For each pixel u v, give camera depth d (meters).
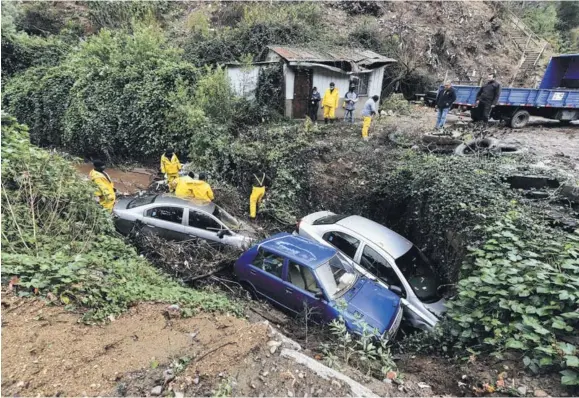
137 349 3.64
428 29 20.97
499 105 12.39
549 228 5.85
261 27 17.09
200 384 3.33
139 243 7.31
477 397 3.88
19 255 4.40
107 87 13.81
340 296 5.98
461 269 6.26
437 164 8.70
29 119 15.44
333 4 21.33
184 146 12.44
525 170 7.95
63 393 2.96
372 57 15.79
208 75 13.26
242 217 9.66
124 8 20.62
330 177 10.50
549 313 4.13
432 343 5.36
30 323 3.58
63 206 5.94
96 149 14.17
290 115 14.89
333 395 3.45
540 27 28.23
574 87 15.12
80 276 4.36
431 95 15.94
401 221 9.48
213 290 6.73
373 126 13.54
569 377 3.43
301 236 7.89
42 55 17.83
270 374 3.58
